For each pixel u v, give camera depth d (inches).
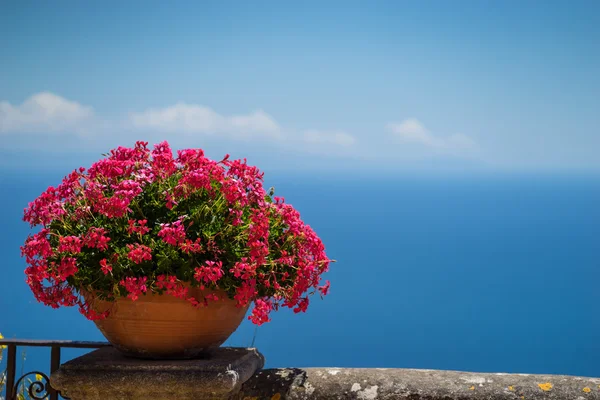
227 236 88.4
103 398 85.5
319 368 94.6
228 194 87.1
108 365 86.1
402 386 87.7
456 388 86.4
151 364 86.2
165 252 84.7
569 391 84.5
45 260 86.1
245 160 93.6
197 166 92.0
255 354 101.4
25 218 90.1
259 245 86.3
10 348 104.0
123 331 89.0
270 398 89.5
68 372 86.0
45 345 103.6
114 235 87.3
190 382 84.0
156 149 94.1
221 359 90.8
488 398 84.8
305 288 94.3
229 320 92.4
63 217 90.7
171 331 88.0
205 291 87.1
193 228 87.1
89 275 86.4
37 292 88.7
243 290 86.6
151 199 89.9
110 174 90.1
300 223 94.7
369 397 87.2
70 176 91.8
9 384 103.9
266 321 88.5
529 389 85.4
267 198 96.4
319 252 94.9
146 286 84.2
